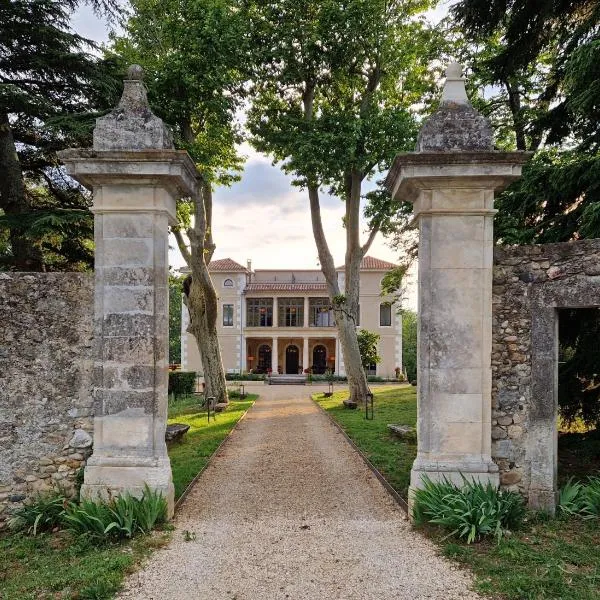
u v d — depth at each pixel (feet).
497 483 18.24
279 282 131.64
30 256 36.29
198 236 50.60
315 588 13.76
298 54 46.75
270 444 34.88
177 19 43.09
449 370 18.53
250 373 118.42
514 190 29.22
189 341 117.29
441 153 17.81
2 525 18.54
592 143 28.89
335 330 121.29
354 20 44.68
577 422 29.63
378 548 16.33
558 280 18.67
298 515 19.86
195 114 45.29
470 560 14.98
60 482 18.84
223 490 23.41
